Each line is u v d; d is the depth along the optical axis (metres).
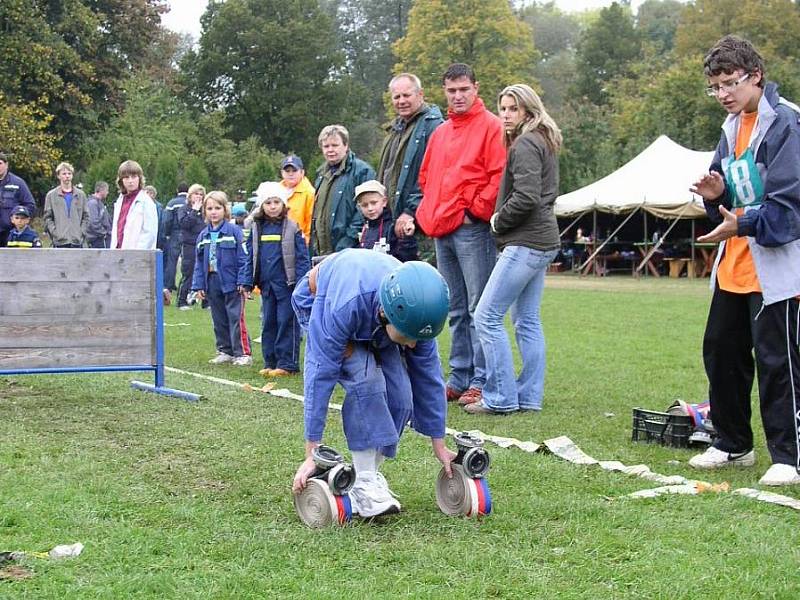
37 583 3.23
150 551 3.59
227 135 65.50
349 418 4.03
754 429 6.29
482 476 4.11
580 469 5.00
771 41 54.78
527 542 3.74
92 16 46.12
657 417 5.84
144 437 5.73
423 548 3.66
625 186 27.95
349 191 8.12
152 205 9.58
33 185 43.59
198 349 10.52
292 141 66.06
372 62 81.69
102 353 7.26
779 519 4.09
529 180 6.60
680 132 45.44
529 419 6.61
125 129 51.34
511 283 6.72
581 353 10.34
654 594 3.18
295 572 3.38
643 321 14.22
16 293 7.03
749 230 4.72
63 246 15.21
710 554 3.61
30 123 39.72
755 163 4.88
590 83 72.12
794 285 4.76
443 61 54.31
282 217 8.69
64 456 5.20
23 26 42.22
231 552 3.60
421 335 3.64
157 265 7.37
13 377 8.11
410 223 7.39
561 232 31.83
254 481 4.70
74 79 45.47
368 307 3.84
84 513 4.08
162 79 58.44
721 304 5.13
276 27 63.62
